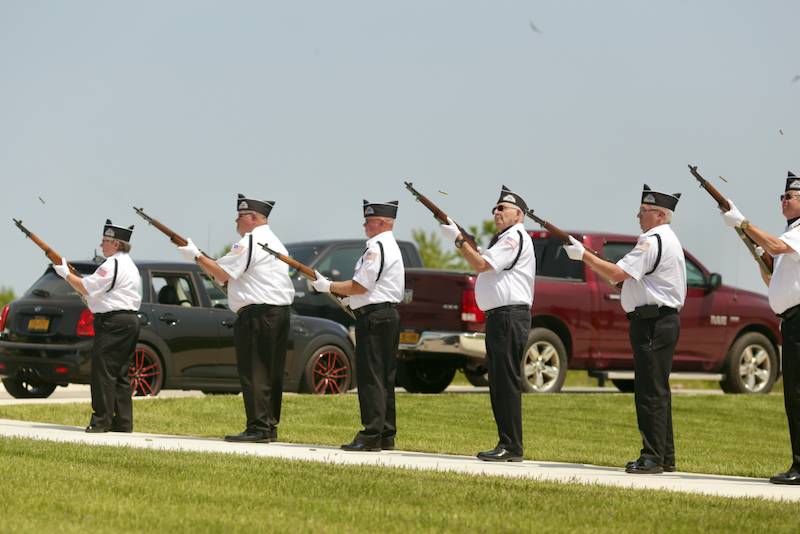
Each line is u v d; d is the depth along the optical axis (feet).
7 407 110.63
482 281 81.87
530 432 111.34
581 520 56.70
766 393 152.15
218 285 92.22
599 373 141.59
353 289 85.15
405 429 108.47
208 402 116.37
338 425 109.29
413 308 137.80
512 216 81.82
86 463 71.61
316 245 153.28
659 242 76.13
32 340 119.14
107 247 95.09
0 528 52.01
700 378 146.51
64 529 52.11
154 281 122.21
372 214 85.56
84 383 118.11
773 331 153.28
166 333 121.08
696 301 147.33
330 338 132.16
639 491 65.82
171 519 54.80
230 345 125.18
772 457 102.99
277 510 57.72
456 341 133.80
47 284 120.37
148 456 75.20
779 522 57.00
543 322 139.33
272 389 91.15
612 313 141.69
